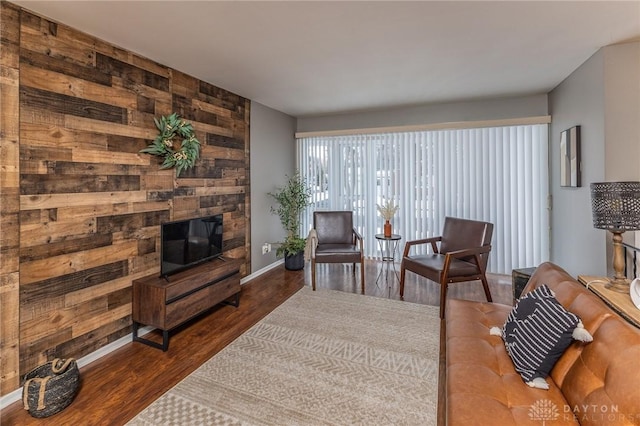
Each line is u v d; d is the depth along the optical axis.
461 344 1.71
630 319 1.48
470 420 1.15
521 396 1.30
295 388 1.92
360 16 2.03
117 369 2.15
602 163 2.53
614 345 1.15
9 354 1.85
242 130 3.92
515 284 2.93
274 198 4.62
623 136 2.45
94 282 2.29
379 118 4.66
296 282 3.96
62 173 2.09
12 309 1.86
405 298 3.39
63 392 1.75
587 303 1.44
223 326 2.77
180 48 2.48
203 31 2.21
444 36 2.31
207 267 2.89
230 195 3.73
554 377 1.39
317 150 5.04
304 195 4.82
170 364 2.20
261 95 3.84
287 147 4.93
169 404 1.79
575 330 1.32
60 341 2.09
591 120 2.70
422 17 2.04
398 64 2.85
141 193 2.64
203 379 2.02
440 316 2.91
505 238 4.05
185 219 2.93
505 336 1.68
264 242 4.41
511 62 2.82
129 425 1.64
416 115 4.43
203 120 3.30
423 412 1.71
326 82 3.35
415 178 4.48
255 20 2.06
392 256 4.67
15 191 1.86
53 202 2.05
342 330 2.67
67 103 2.11
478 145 4.14
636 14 2.01
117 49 2.43
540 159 3.85
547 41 2.40
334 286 3.80
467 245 3.35
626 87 2.44
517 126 3.93
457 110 4.21
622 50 2.45
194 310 2.63
